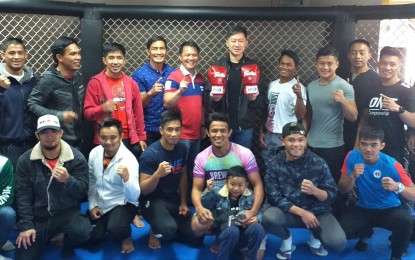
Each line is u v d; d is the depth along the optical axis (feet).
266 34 11.53
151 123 10.46
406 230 8.56
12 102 9.12
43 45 11.37
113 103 9.24
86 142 10.21
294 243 9.58
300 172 8.96
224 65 10.29
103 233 9.01
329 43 11.14
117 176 8.79
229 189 8.66
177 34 11.51
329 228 8.62
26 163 8.38
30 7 9.85
